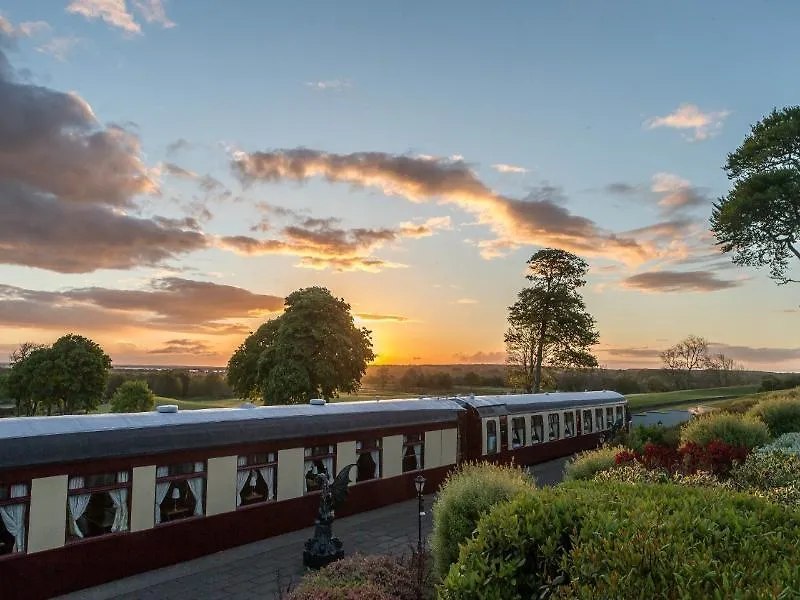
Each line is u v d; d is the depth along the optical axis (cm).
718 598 389
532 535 572
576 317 4581
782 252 3119
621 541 494
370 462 1756
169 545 1226
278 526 1447
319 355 3356
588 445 3070
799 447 1491
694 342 7738
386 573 871
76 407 3978
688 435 1703
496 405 2395
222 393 6644
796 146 2872
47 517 1053
